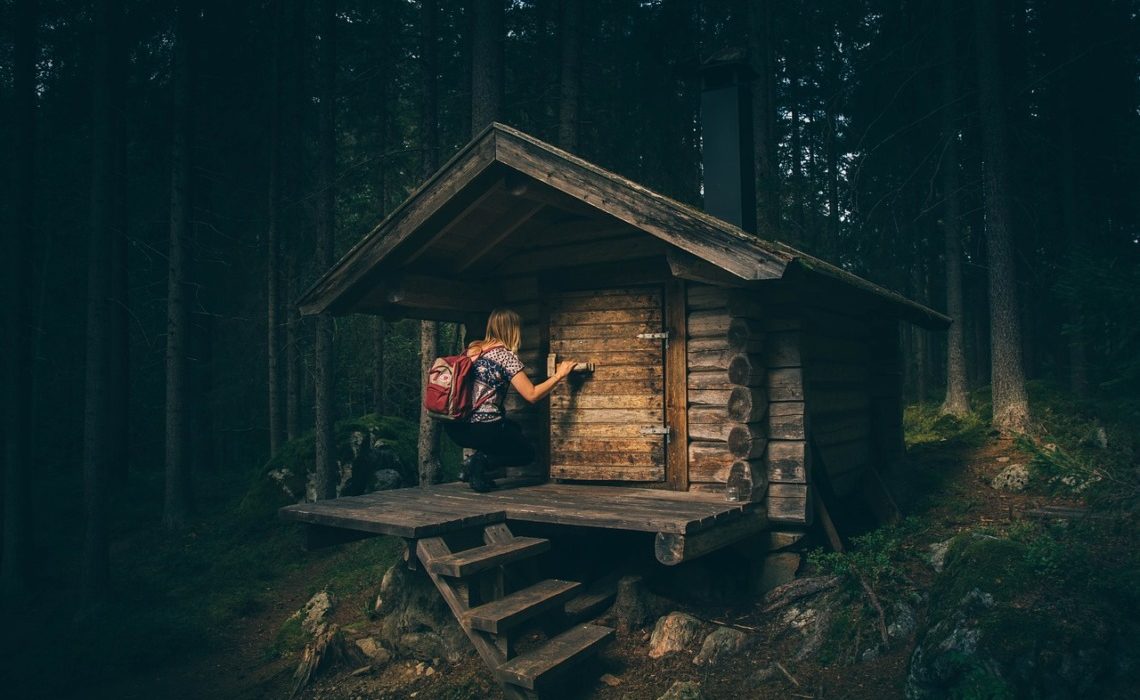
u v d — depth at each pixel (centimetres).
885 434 829
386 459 1198
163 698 599
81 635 737
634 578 536
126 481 1477
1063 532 445
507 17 1266
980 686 323
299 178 1438
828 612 471
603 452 630
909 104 1502
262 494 1123
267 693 571
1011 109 1354
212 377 1634
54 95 1341
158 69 1391
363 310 674
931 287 1862
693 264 506
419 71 1417
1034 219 1378
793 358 558
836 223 1596
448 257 673
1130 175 1359
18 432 961
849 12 1502
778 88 1900
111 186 879
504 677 400
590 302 646
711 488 586
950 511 705
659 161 1284
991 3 1144
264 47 1380
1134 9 1335
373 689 512
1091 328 412
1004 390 1095
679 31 1312
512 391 700
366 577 813
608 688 449
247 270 1596
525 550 486
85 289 1627
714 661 458
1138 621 342
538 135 1249
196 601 827
